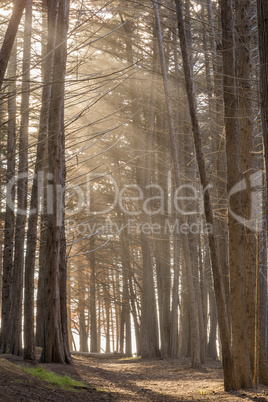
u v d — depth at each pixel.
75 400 7.59
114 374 14.62
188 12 20.44
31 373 9.13
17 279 14.09
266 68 5.60
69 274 33.03
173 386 11.90
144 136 25.03
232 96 10.35
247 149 11.57
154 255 26.09
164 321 24.39
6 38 4.20
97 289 34.28
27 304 12.59
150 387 11.67
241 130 11.70
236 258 10.09
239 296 10.03
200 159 10.15
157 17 17.69
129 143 27.59
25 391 7.23
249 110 11.72
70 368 13.01
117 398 8.70
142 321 24.92
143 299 24.95
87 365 16.81
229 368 9.79
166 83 17.56
